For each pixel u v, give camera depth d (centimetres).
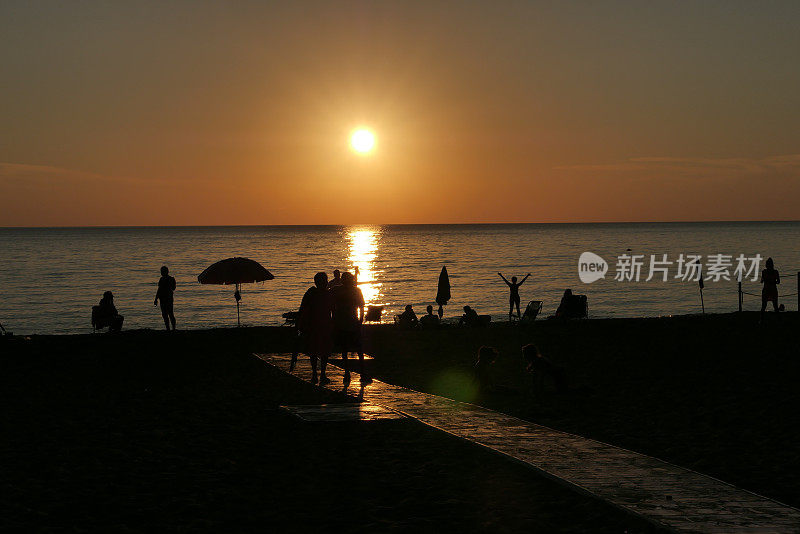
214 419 1014
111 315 2416
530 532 570
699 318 2503
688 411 1039
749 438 872
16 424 976
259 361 1673
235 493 676
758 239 16488
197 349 1895
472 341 2031
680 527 557
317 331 1314
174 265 8744
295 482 713
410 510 627
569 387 1233
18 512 613
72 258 10394
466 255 10850
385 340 2112
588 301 4684
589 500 644
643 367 1461
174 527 585
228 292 5544
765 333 1964
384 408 1078
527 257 10194
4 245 15962
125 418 1018
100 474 736
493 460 785
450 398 1202
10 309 4488
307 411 1053
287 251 12575
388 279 6569
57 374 1464
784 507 607
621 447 843
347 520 601
